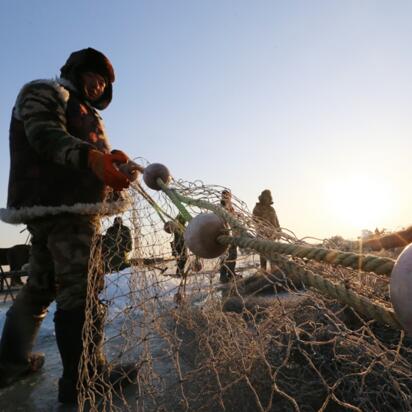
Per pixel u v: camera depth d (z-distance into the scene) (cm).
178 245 219
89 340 198
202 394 149
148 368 173
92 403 164
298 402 139
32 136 190
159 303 203
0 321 358
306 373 150
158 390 169
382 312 75
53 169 204
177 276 212
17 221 208
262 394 146
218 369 154
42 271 225
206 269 213
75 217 205
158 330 187
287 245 97
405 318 59
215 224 128
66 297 200
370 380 138
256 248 108
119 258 216
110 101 261
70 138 186
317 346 154
